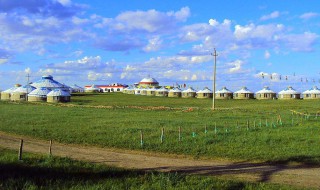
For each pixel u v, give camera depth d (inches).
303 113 2396.7
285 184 628.1
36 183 581.3
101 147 1042.1
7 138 1197.7
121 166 776.3
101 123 1625.2
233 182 618.8
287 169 754.8
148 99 4899.1
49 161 763.4
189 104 3762.3
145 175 653.9
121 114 2218.3
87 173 673.0
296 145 1005.8
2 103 3599.9
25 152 917.2
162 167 772.6
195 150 956.0
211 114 2262.6
